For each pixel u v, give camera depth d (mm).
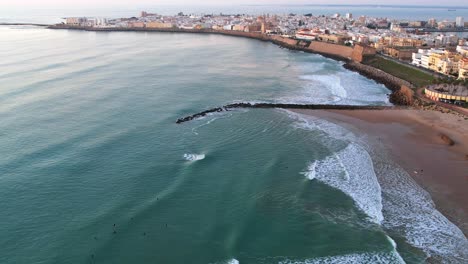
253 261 48875
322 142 84688
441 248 51188
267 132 90938
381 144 83875
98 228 54531
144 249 50656
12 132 87188
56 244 51188
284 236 53531
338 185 66312
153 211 58625
